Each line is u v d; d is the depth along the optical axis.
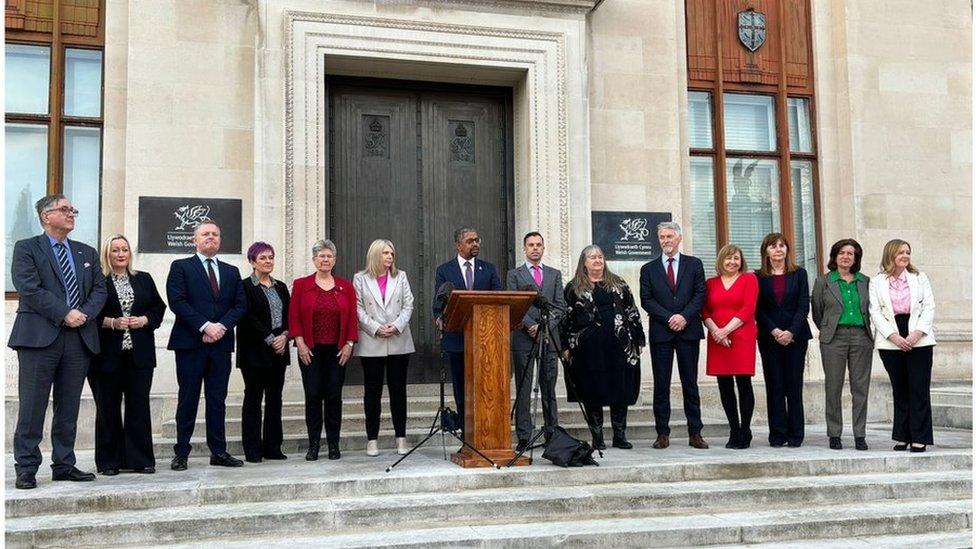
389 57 9.45
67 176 9.30
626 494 5.99
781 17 11.30
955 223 11.12
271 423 7.47
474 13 9.73
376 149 10.00
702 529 5.50
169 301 6.93
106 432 6.60
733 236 11.02
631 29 10.38
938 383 10.73
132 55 9.09
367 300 7.61
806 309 7.83
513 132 10.38
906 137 11.11
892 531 5.83
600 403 7.41
